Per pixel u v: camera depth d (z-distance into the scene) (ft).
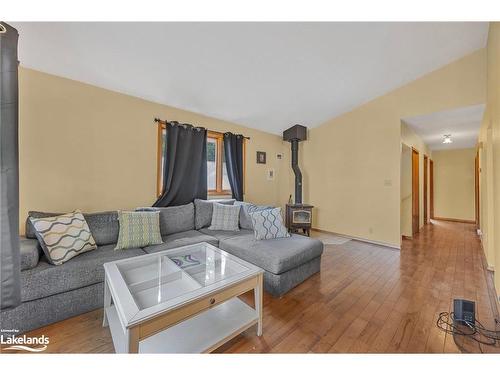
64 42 6.31
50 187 7.68
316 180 16.05
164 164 10.44
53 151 7.73
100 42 6.44
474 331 5.23
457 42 8.81
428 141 17.44
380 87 11.55
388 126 12.21
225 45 7.23
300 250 7.55
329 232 15.28
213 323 4.95
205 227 10.55
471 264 9.58
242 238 8.82
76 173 8.20
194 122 11.69
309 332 5.22
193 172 11.38
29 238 6.48
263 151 15.33
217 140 13.02
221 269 5.74
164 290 4.94
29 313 5.07
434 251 11.44
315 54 8.39
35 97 7.39
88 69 7.61
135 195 9.68
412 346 4.77
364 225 13.38
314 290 7.25
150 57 7.30
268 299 6.71
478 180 15.57
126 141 9.40
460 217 20.36
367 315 5.89
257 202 14.96
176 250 6.77
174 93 9.66
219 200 11.98
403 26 7.55
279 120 14.10
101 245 7.48
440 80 10.36
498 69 6.23
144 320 3.53
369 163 13.08
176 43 6.83
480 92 9.37
